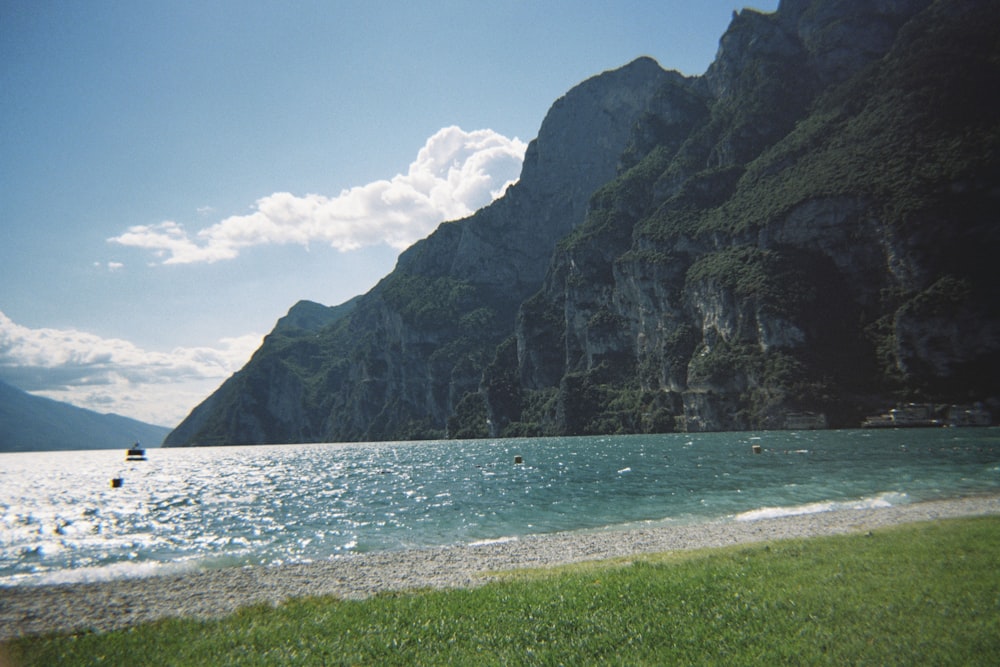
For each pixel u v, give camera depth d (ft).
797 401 509.76
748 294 582.35
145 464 555.69
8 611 64.23
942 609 34.27
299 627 41.32
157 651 38.09
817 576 44.42
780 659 29.37
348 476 288.71
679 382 641.81
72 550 116.88
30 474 422.41
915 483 150.71
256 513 163.63
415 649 34.99
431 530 122.52
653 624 36.04
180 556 107.24
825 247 577.84
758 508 127.44
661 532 99.60
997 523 67.51
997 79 559.38
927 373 474.49
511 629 37.42
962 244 489.67
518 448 519.19
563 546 92.17
